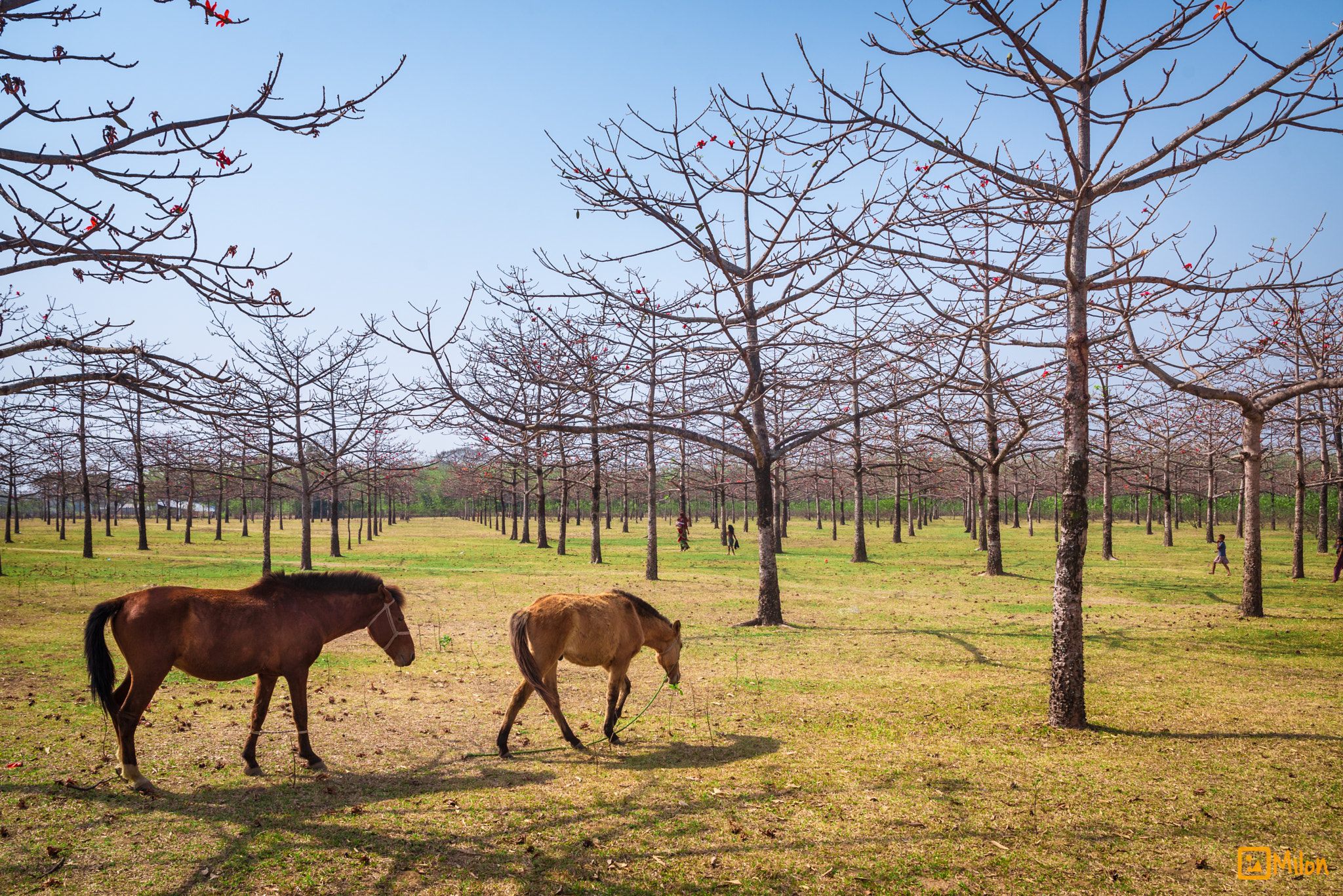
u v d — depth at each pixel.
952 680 9.80
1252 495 14.53
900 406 11.68
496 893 4.23
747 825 5.18
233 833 4.97
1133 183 7.20
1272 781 5.90
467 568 25.77
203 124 4.29
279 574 6.42
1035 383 10.11
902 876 4.41
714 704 8.70
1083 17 7.55
